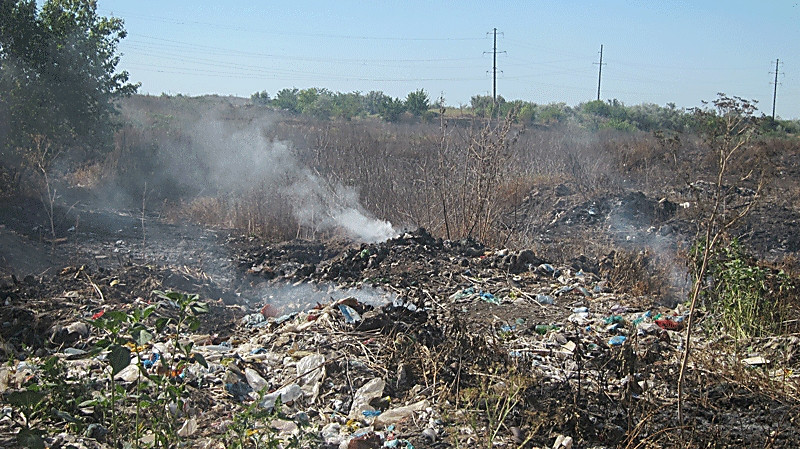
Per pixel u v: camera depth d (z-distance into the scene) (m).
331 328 5.81
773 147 20.61
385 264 8.48
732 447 4.05
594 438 4.19
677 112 41.72
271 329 6.26
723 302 6.29
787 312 6.15
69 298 6.56
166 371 3.94
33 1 12.73
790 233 12.27
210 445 3.90
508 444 4.10
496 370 4.68
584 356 5.23
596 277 8.44
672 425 4.32
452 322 5.71
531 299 7.30
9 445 3.71
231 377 4.75
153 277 7.55
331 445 4.05
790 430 4.24
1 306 6.15
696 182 15.09
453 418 4.35
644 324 6.38
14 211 10.84
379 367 5.11
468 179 10.66
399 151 18.38
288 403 4.61
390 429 4.28
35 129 12.59
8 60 12.38
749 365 5.24
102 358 4.90
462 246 9.25
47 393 3.89
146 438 3.92
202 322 6.56
